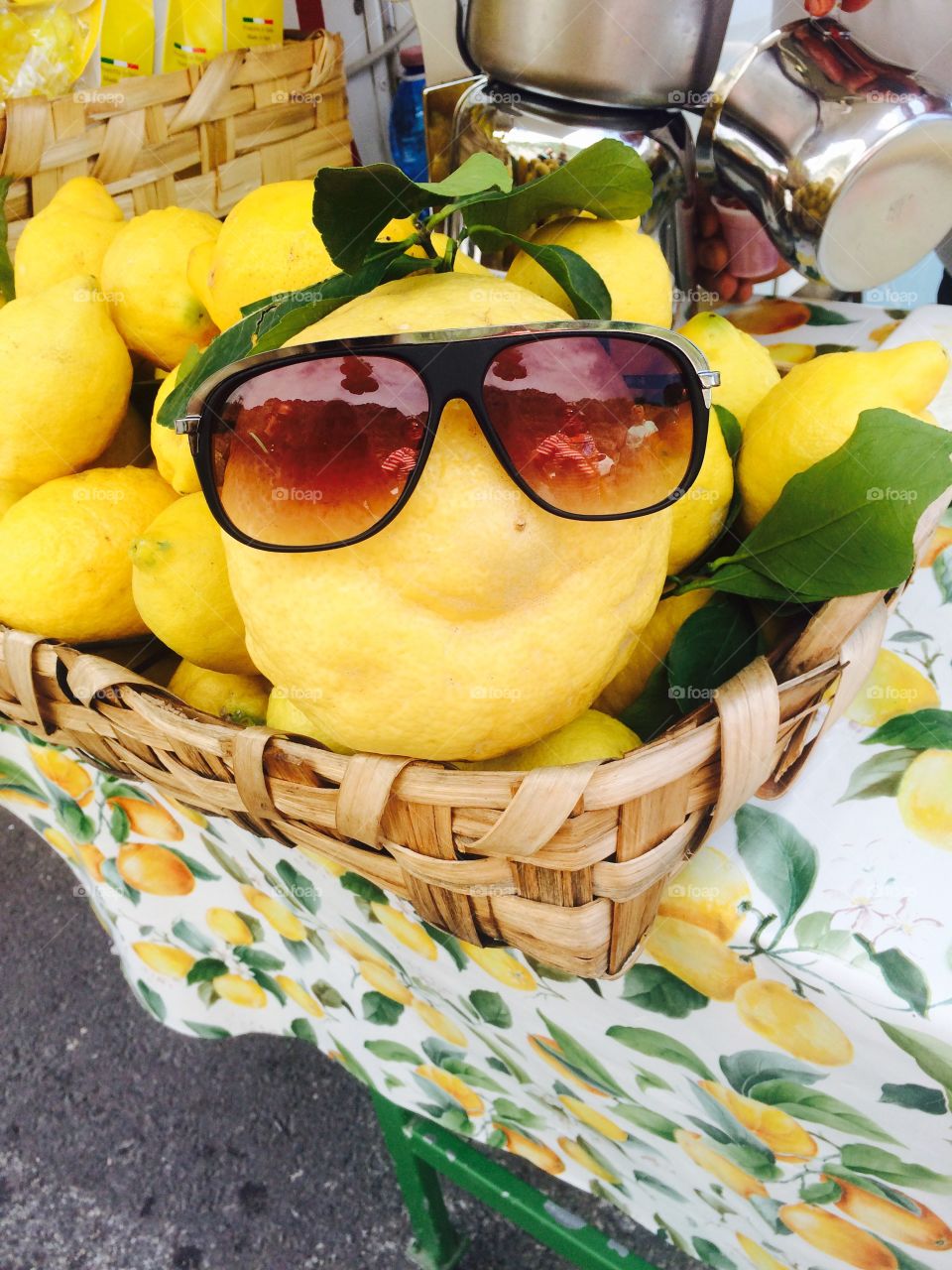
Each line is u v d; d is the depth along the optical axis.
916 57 0.60
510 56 0.47
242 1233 0.71
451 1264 0.65
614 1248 0.51
